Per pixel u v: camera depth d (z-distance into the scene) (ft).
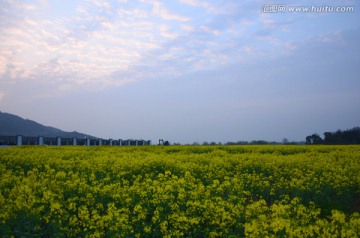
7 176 48.55
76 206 38.73
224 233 31.19
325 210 40.98
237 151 105.91
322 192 46.80
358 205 46.85
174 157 75.10
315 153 87.35
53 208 31.96
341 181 51.37
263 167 63.05
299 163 65.21
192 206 35.14
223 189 44.98
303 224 29.55
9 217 30.81
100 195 40.63
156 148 114.21
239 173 58.90
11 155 72.13
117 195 38.60
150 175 56.95
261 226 28.35
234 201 39.78
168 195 38.93
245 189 49.42
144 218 33.35
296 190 47.14
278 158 72.38
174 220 32.68
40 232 30.42
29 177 49.39
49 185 44.21
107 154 85.05
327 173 56.65
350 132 198.08
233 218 33.04
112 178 54.24
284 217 31.12
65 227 30.27
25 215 31.89
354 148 108.17
